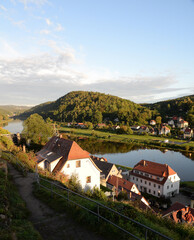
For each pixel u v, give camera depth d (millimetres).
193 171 57562
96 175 29203
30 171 19719
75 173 26938
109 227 7980
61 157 27922
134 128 164125
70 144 28969
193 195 41219
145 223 8977
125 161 68375
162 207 36375
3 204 8938
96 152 82562
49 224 8609
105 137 118312
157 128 150125
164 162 67125
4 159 23828
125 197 30000
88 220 8641
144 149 89375
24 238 6891
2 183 12047
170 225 10617
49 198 11766
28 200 11766
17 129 130750
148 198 40688
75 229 8195
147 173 44344
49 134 62219
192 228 10391
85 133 138750
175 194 42938
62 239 7426
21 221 8305
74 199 11547
